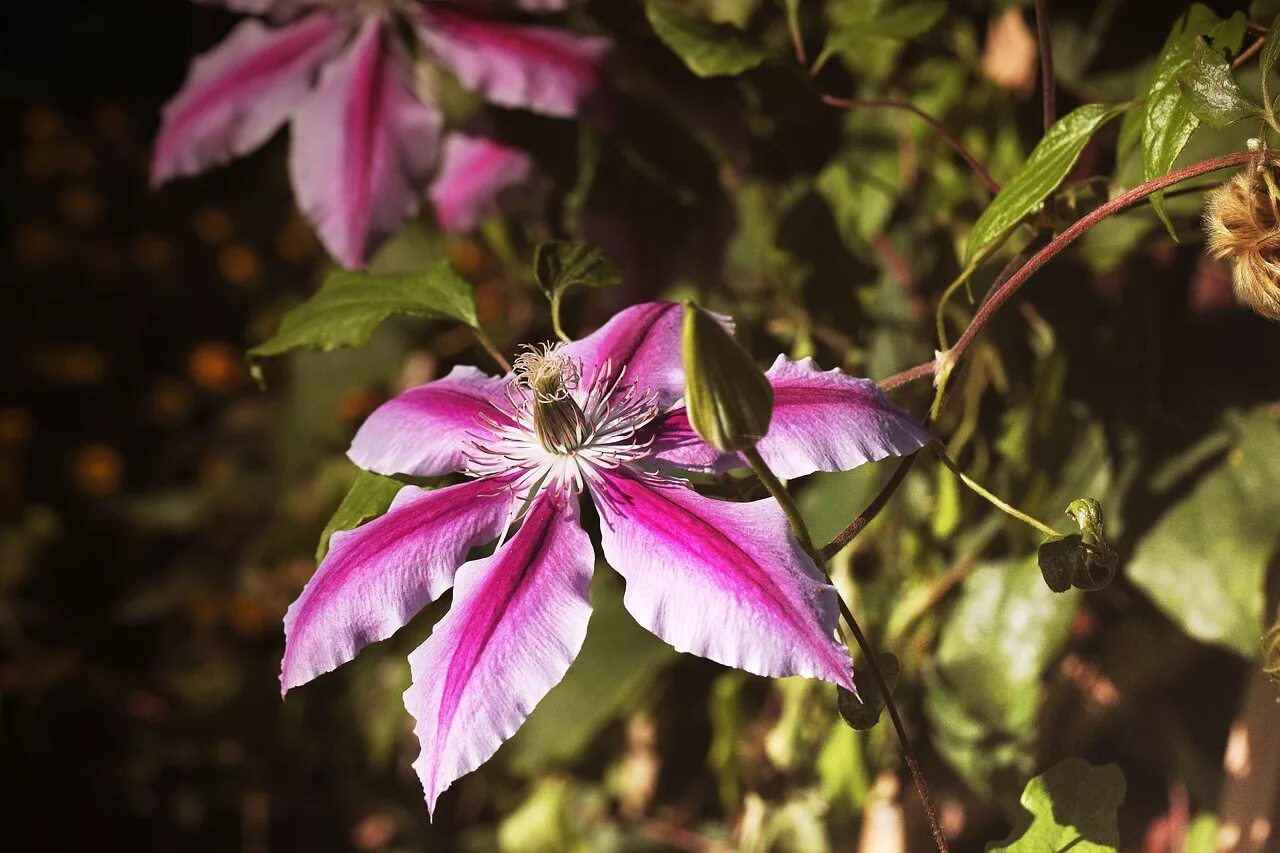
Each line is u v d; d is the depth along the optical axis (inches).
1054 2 23.0
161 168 22.9
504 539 17.3
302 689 36.9
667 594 16.1
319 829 39.5
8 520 44.8
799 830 24.3
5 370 49.9
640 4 23.5
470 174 25.0
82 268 51.7
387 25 22.8
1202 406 21.8
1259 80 20.0
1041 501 21.7
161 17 58.6
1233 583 20.8
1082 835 18.1
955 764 22.5
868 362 23.6
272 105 22.8
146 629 43.0
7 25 60.1
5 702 40.8
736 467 17.0
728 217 24.6
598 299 25.7
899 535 22.8
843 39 21.2
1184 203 20.3
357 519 18.3
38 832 40.9
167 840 41.1
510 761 31.7
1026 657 21.7
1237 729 20.9
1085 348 22.3
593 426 17.4
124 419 49.5
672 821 28.7
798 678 23.5
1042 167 18.0
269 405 45.0
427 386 18.6
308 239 46.6
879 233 23.8
